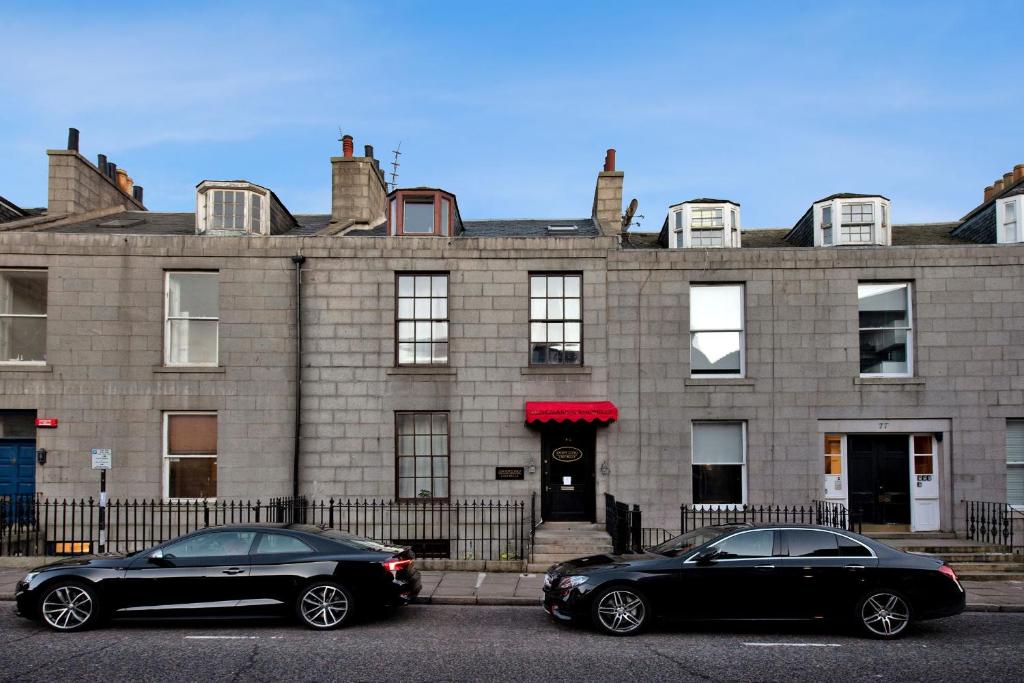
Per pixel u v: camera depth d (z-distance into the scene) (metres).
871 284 16.84
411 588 10.74
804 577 10.16
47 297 16.45
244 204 17.30
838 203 17.27
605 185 19.36
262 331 16.55
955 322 16.45
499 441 16.45
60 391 16.17
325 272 16.73
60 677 8.09
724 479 16.69
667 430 16.48
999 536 15.60
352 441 16.42
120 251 16.47
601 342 16.64
